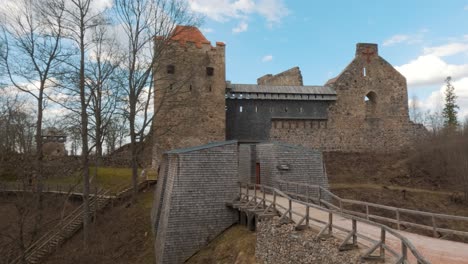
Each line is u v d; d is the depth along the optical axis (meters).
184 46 28.41
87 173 19.56
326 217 11.21
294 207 12.92
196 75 28.53
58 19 25.19
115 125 28.25
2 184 23.91
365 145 34.66
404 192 26.52
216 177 15.42
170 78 27.67
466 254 7.47
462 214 24.17
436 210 24.64
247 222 14.37
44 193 23.50
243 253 12.39
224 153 15.73
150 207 21.64
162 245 14.55
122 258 16.98
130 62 22.53
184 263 14.37
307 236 8.99
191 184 15.01
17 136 24.00
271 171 16.66
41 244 18.73
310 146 32.94
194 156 15.20
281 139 32.00
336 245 7.85
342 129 34.09
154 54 22.92
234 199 15.53
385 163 33.41
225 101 30.27
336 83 34.56
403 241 6.02
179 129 27.84
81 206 23.20
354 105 34.78
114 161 34.34
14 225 19.03
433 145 34.56
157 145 27.56
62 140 33.88
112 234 19.62
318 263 8.30
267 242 11.18
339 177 30.28
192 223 14.78
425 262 5.28
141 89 22.27
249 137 30.88
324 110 33.81
